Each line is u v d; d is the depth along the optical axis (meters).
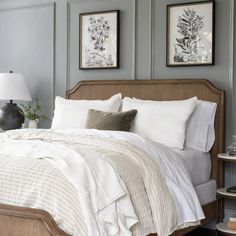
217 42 4.41
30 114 5.35
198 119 4.23
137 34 4.87
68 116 4.53
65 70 5.38
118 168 2.80
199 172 3.97
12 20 5.76
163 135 4.04
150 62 4.77
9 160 2.79
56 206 2.45
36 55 5.59
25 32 5.67
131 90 4.76
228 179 4.32
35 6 5.59
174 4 4.60
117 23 4.95
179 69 4.62
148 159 3.09
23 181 2.61
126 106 4.38
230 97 4.33
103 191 2.56
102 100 4.79
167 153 3.49
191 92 4.43
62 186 2.50
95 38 5.12
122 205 2.62
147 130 4.11
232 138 4.22
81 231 2.40
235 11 4.32
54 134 3.55
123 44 4.96
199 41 4.48
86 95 5.06
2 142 3.33
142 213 2.82
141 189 2.90
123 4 4.95
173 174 3.31
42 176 2.58
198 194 3.83
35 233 2.42
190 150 4.03
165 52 4.70
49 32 5.49
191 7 4.52
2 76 5.13
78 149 2.89
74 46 5.32
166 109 4.12
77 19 5.29
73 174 2.54
